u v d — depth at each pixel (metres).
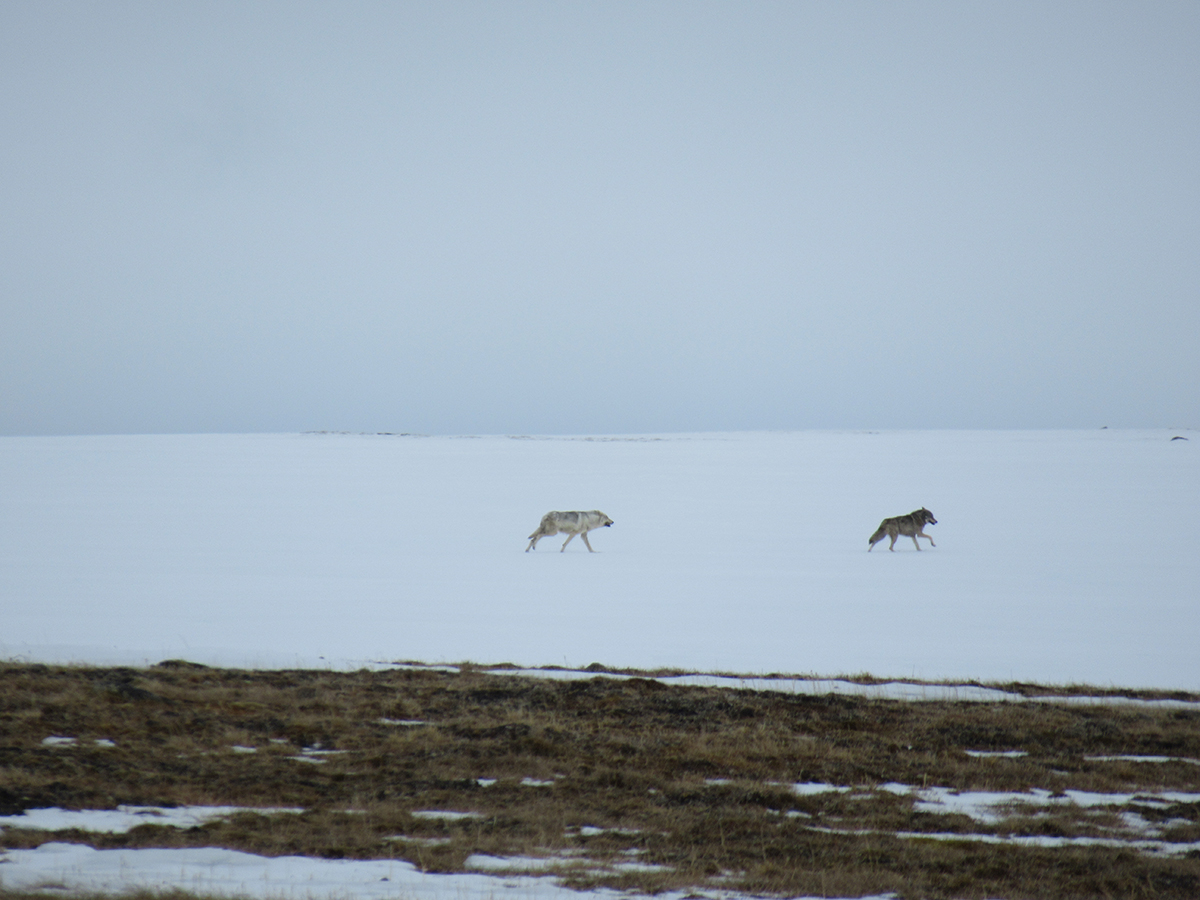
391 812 31.34
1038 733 44.22
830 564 106.50
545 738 41.09
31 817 28.72
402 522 150.38
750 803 34.09
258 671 54.56
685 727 44.75
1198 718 47.66
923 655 63.09
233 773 34.59
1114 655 63.47
